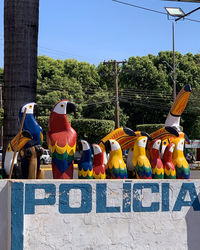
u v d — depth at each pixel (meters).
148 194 5.45
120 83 43.38
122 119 39.41
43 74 41.28
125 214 5.29
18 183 4.77
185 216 5.67
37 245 4.82
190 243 5.68
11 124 6.41
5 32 6.48
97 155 6.39
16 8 6.40
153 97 40.56
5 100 6.50
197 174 24.03
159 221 5.50
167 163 6.91
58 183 4.96
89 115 39.00
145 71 41.03
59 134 6.12
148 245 5.40
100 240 5.13
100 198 5.16
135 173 6.94
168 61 42.38
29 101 6.48
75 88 39.84
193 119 40.62
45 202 4.89
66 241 4.96
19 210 4.75
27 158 5.88
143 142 6.60
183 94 7.48
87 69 43.56
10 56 6.42
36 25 6.59
